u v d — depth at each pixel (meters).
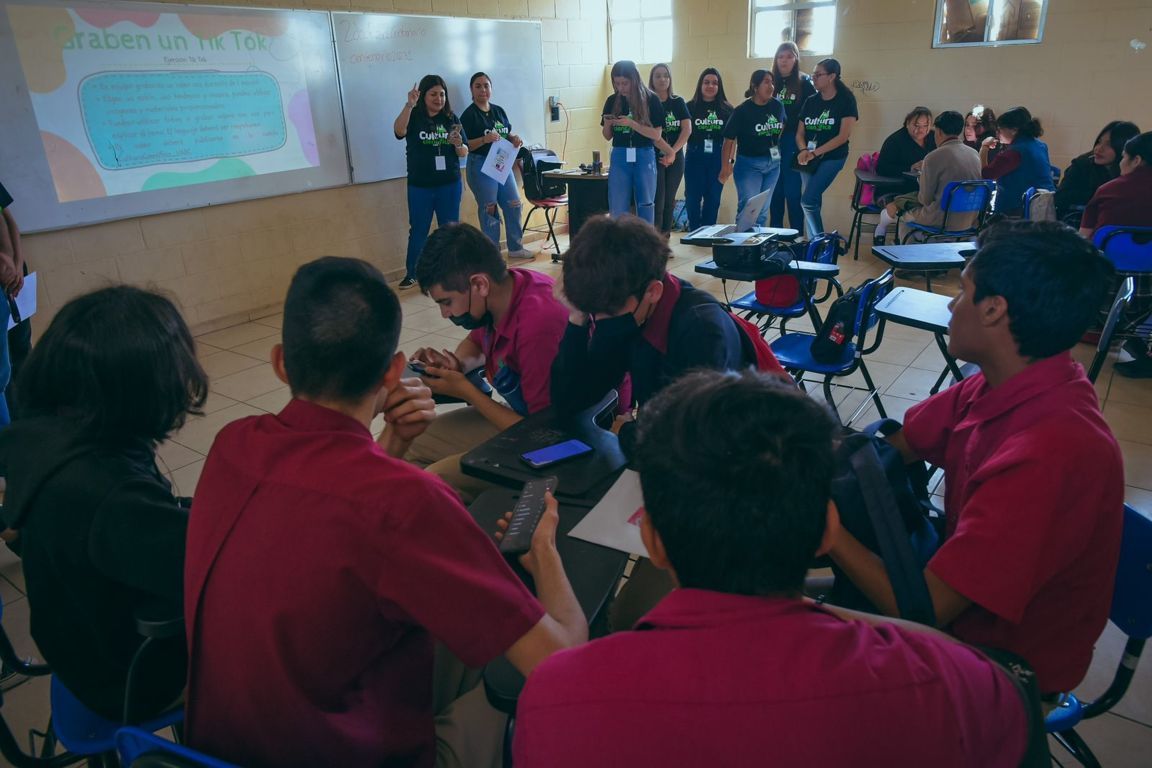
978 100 5.80
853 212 6.53
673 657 0.57
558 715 0.57
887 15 5.92
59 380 1.04
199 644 0.86
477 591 0.82
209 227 4.56
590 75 7.07
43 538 1.04
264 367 4.04
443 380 1.83
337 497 0.81
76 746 1.19
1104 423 0.99
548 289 1.85
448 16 5.61
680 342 1.53
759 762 0.53
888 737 0.54
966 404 1.26
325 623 0.81
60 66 3.78
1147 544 1.13
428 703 0.96
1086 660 1.05
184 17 4.19
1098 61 5.33
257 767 0.86
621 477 1.33
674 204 6.66
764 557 0.59
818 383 3.50
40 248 3.89
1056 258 1.00
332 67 4.97
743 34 6.51
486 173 5.53
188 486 2.78
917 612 0.95
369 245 5.51
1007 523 0.95
